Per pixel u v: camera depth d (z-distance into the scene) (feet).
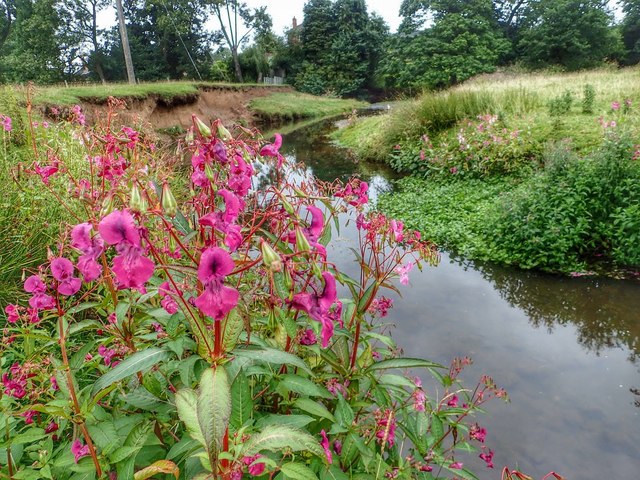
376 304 9.97
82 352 5.63
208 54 150.00
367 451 5.57
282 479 4.90
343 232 25.50
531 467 10.00
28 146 15.97
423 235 24.52
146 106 55.01
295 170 9.43
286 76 183.01
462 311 16.97
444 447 10.41
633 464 10.09
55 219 12.13
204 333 4.32
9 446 5.26
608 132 24.06
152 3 130.00
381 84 172.45
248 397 4.87
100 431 5.13
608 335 15.29
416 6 142.31
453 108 42.42
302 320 6.24
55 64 124.26
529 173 29.84
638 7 170.71
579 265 20.25
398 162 40.14
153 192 5.58
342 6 170.81
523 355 14.17
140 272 3.80
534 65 142.61
